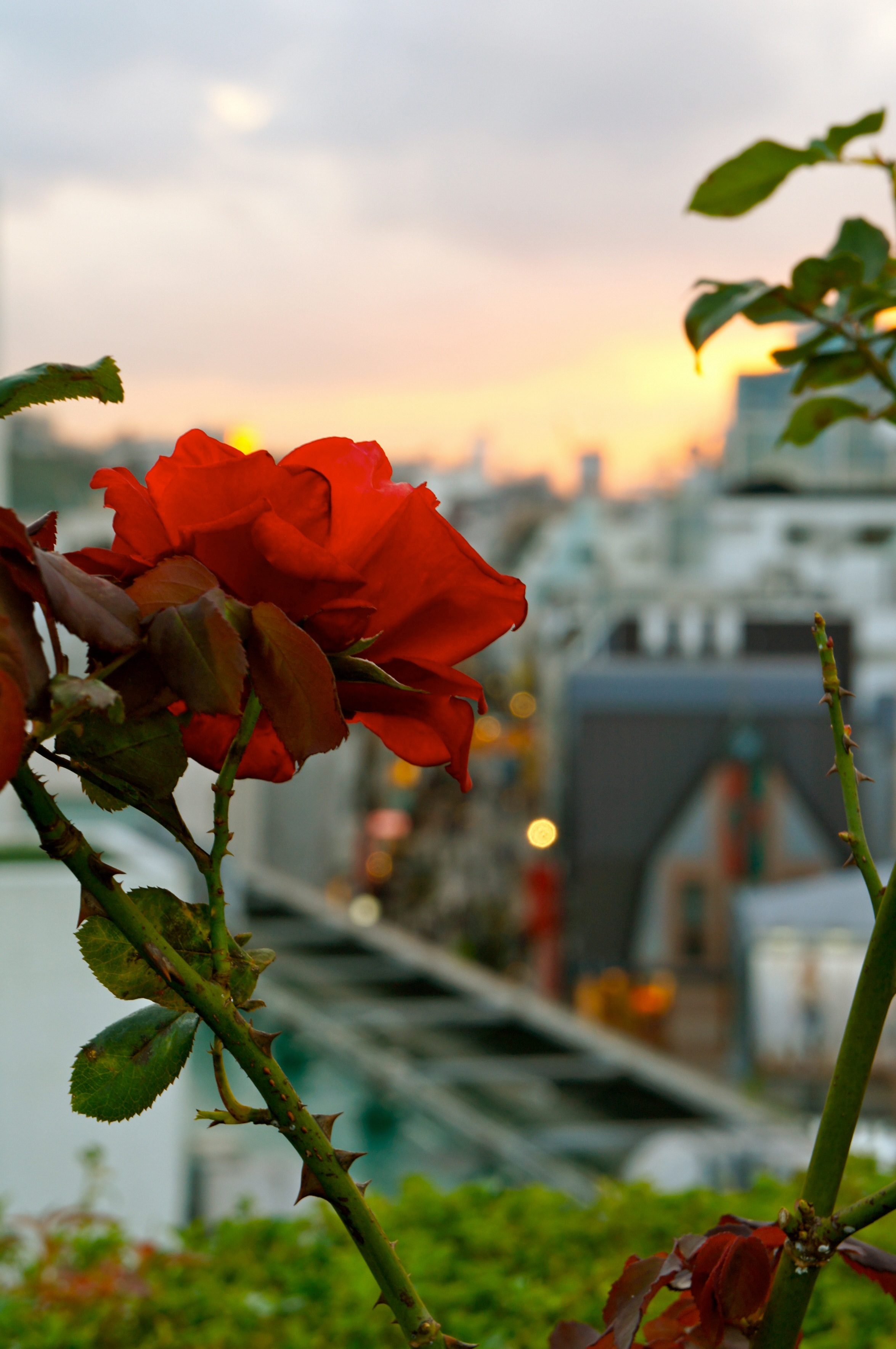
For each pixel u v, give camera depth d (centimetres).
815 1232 79
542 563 4550
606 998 2552
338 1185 68
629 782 2594
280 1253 274
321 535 64
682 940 2562
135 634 58
